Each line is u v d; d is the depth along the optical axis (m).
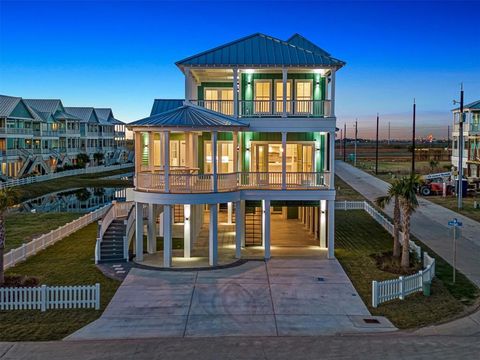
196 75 26.73
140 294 17.70
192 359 12.12
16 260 21.88
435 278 19.69
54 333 13.98
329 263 22.17
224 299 17.22
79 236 28.52
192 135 25.88
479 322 14.86
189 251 22.80
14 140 66.50
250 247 25.17
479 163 53.00
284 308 16.30
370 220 34.47
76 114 96.12
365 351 12.58
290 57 23.31
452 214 36.25
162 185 21.97
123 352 12.57
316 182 23.75
